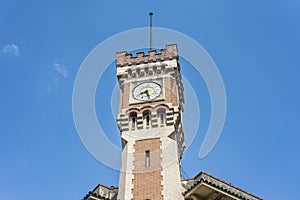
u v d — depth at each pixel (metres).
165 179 56.53
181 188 56.44
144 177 57.22
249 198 54.59
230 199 53.97
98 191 56.16
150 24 76.62
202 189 53.78
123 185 57.16
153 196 55.19
